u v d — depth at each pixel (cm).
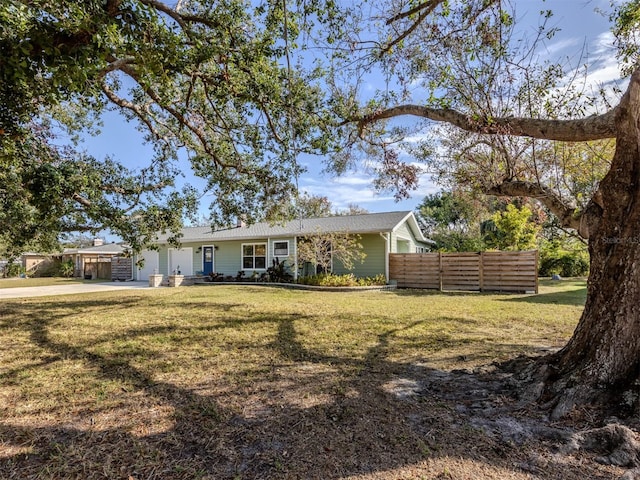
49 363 447
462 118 409
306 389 354
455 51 414
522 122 359
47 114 678
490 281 1324
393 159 568
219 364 440
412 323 691
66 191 589
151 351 500
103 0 308
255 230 1823
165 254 2072
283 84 546
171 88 573
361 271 1617
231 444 252
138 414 302
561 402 285
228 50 471
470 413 293
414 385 362
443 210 2330
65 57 295
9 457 238
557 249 1908
